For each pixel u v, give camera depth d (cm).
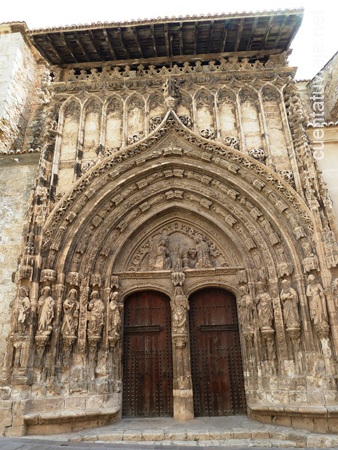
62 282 1063
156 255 1230
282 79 1321
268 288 1099
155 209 1263
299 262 1059
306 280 1034
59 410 939
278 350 1017
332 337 949
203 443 820
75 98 1338
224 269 1174
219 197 1216
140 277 1187
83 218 1149
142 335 1168
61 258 1090
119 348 1108
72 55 1412
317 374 933
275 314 1047
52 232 1108
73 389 979
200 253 1216
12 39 1670
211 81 1334
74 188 1167
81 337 1040
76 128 1295
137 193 1245
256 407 964
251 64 1387
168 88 1306
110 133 1287
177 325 1099
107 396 1018
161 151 1235
